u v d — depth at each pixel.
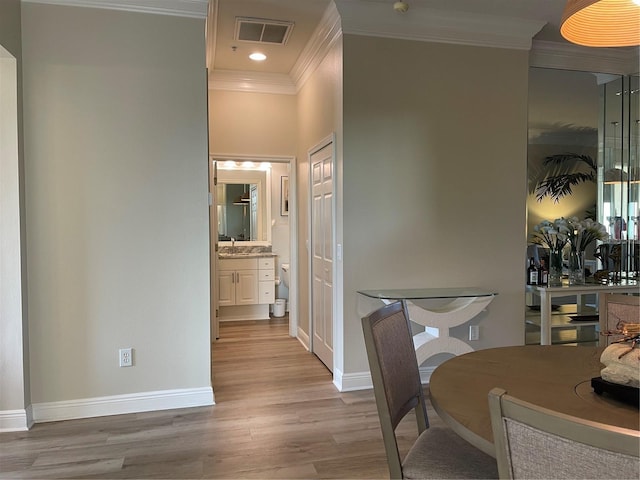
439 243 3.43
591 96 4.00
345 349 3.28
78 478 2.11
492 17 3.32
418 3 3.12
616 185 4.07
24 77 2.67
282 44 3.83
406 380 1.64
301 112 4.58
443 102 3.39
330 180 3.56
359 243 3.27
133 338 2.89
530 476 0.79
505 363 1.63
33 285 2.71
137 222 2.88
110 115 2.82
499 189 3.53
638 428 1.07
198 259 2.98
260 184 6.16
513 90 3.52
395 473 1.40
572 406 1.22
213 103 4.57
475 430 1.09
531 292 3.72
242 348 4.46
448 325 3.12
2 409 2.60
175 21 2.90
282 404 3.02
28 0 2.66
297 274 4.89
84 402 2.81
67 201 2.76
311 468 2.20
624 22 1.66
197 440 2.49
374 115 3.27
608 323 2.08
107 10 2.79
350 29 3.18
